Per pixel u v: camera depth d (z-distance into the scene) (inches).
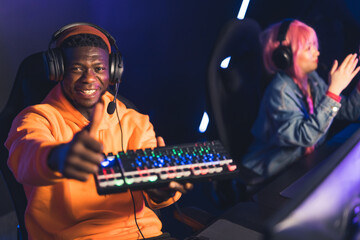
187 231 99.8
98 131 53.3
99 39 50.7
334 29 103.5
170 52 136.3
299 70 79.4
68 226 50.6
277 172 80.9
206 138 81.6
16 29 105.5
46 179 36.1
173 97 138.1
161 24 133.4
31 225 50.5
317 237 27.0
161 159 40.8
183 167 40.6
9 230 96.0
